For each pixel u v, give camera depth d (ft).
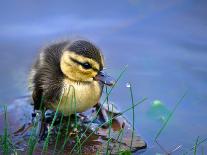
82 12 34.78
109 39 31.89
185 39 32.14
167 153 22.61
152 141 23.53
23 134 23.62
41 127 23.77
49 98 23.98
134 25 33.58
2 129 23.98
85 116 25.31
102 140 23.26
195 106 26.05
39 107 25.38
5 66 29.17
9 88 27.55
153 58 30.19
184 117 25.23
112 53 30.45
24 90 27.53
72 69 23.76
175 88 27.45
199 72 28.81
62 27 32.91
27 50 30.58
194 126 24.58
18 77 28.35
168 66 29.43
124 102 26.55
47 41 30.22
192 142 23.43
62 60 23.98
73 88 23.61
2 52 30.42
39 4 35.47
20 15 34.09
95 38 31.83
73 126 24.35
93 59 23.76
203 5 35.60
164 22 33.96
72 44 24.36
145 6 35.55
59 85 23.81
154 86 27.71
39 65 25.27
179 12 34.96
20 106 26.09
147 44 31.48
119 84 27.91
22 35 32.09
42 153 21.98
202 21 33.91
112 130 24.14
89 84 24.12
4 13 34.24
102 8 35.27
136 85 27.78
